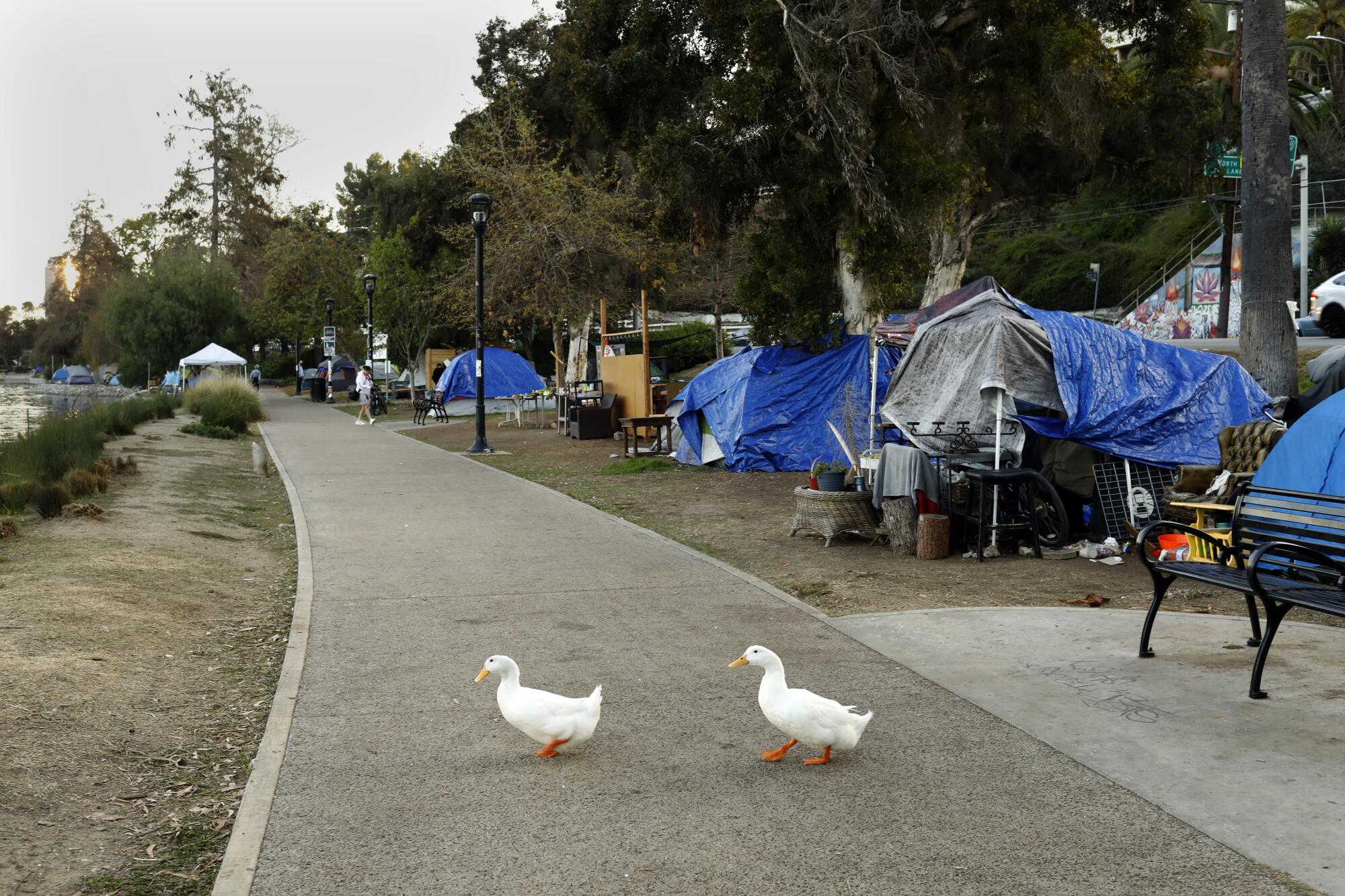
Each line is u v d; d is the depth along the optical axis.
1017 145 26.20
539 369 51.03
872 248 16.73
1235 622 7.06
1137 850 3.80
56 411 41.66
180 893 3.66
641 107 21.42
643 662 6.44
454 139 46.38
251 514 13.51
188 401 35.75
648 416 24.81
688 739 5.10
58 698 5.43
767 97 16.73
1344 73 44.59
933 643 6.73
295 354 83.25
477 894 3.58
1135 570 9.23
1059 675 5.95
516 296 34.69
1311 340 28.23
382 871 3.76
